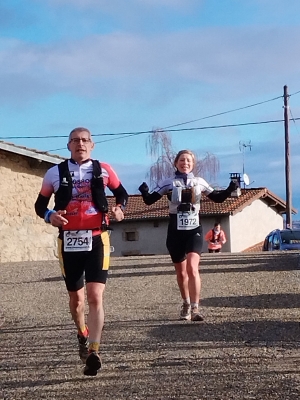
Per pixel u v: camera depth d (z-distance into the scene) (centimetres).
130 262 1867
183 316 865
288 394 532
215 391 550
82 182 606
